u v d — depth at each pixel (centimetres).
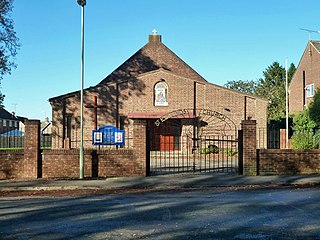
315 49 4259
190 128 3081
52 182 1472
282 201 1061
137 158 1612
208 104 3106
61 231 749
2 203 1084
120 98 3094
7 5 2836
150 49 3972
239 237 694
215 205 1008
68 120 3022
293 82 4841
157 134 3142
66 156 1605
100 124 3044
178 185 1406
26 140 1584
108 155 1616
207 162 2388
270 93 6162
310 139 2488
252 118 3089
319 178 1527
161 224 799
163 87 3125
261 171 1638
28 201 1115
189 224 796
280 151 1642
